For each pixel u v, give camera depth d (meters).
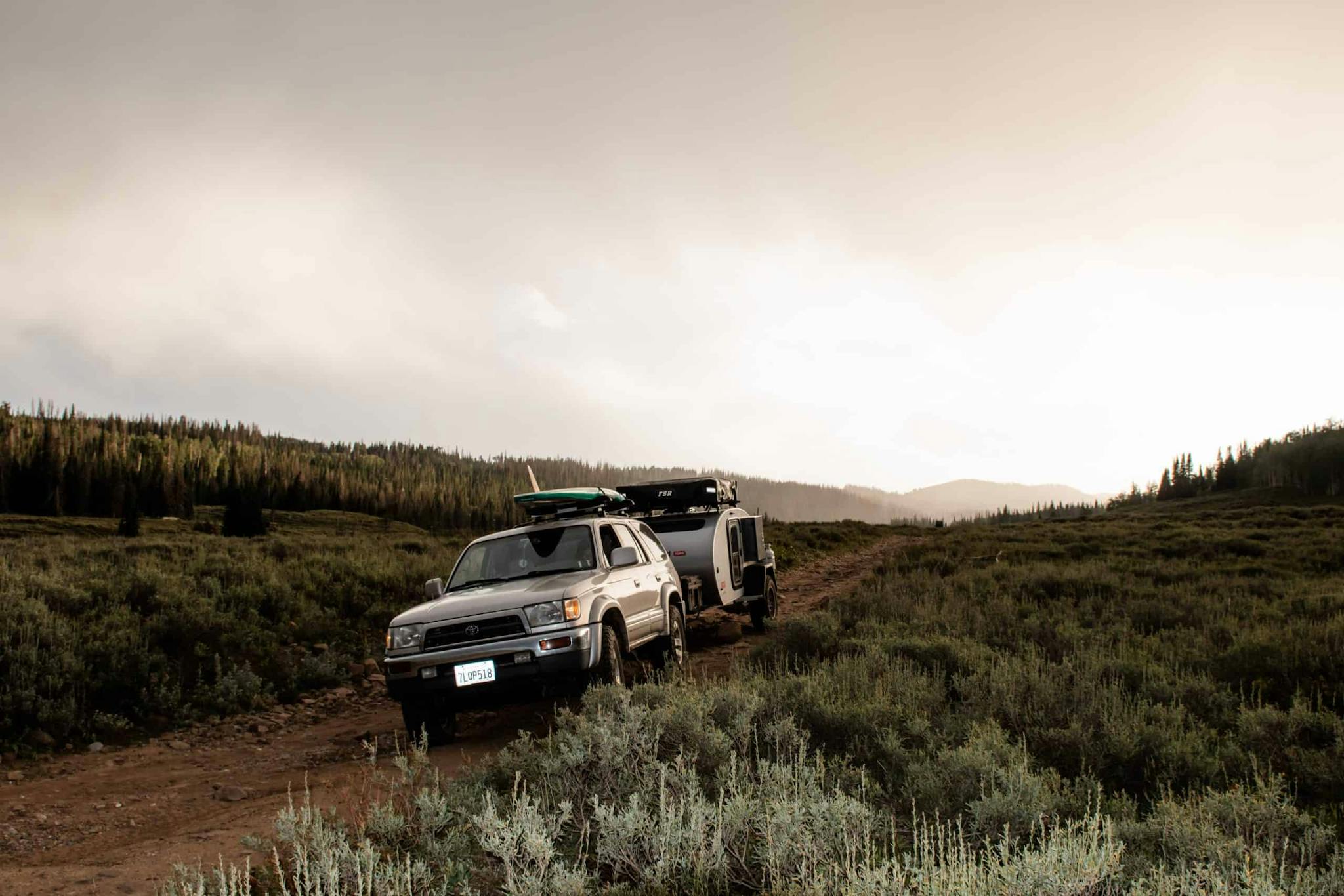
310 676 10.97
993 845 3.60
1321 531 25.86
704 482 12.98
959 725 5.56
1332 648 7.83
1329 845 3.76
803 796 3.84
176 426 177.00
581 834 3.87
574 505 9.64
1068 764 5.11
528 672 7.03
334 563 16.83
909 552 28.53
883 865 3.09
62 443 92.62
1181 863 3.10
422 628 7.28
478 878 3.63
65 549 17.91
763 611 14.30
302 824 3.79
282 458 130.38
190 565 14.75
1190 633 9.25
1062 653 8.09
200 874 3.68
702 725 5.05
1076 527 37.88
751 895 3.40
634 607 8.64
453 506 136.50
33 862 5.11
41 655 9.34
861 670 6.79
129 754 8.18
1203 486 157.00
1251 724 5.53
